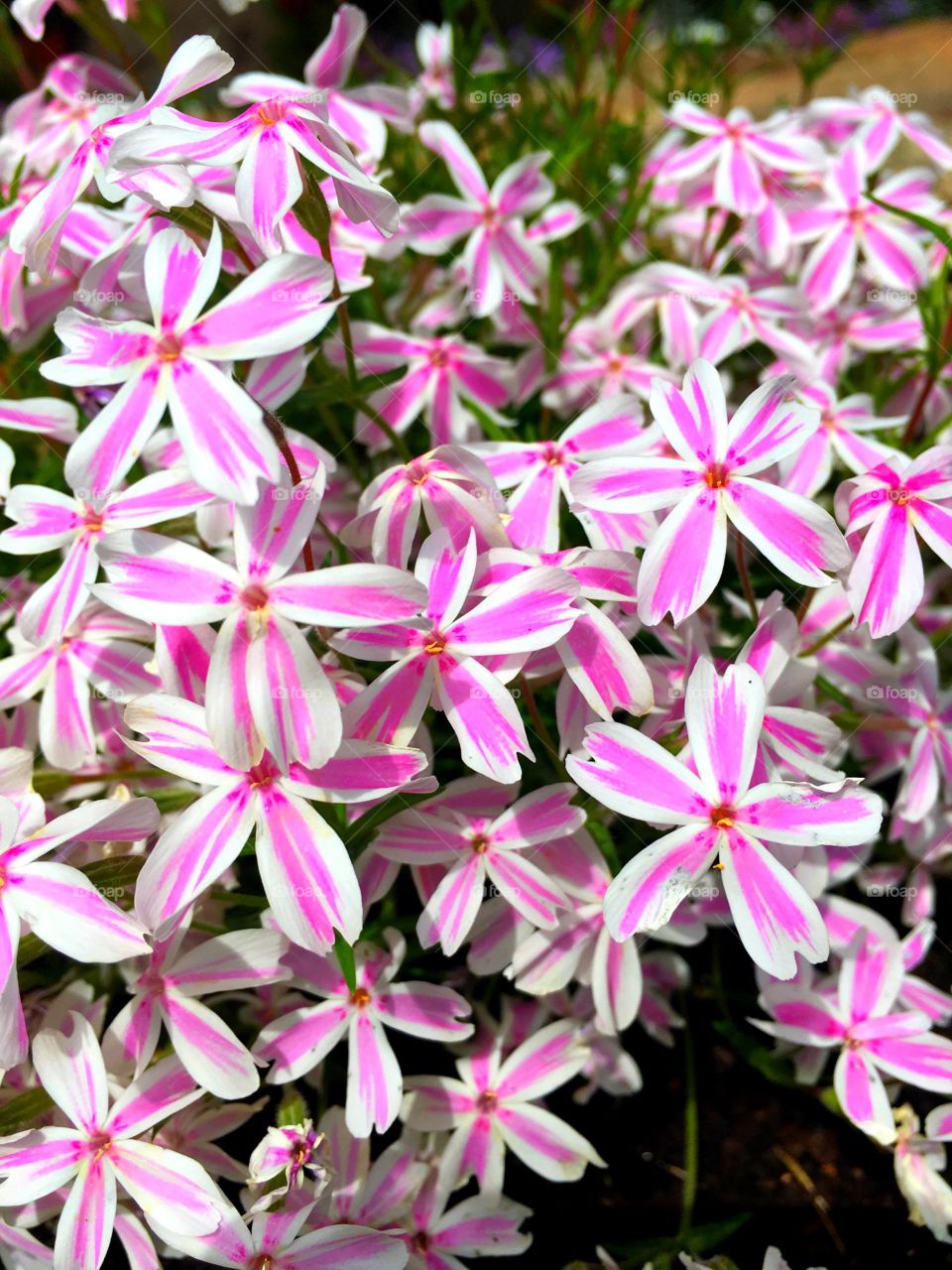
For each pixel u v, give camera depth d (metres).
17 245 0.11
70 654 0.12
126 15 0.16
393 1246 0.10
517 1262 0.13
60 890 0.09
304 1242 0.10
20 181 0.15
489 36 0.33
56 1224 0.12
